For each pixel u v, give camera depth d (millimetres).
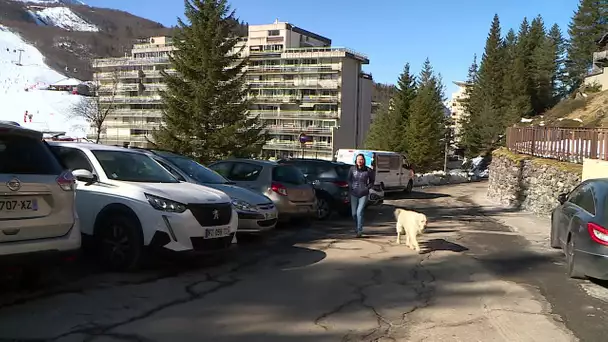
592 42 69000
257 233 9641
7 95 132000
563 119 40844
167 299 5836
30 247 5117
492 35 71688
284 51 93000
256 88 93688
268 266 7879
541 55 70375
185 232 6785
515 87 66812
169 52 30297
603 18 69375
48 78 176375
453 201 22156
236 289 6453
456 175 39250
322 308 5859
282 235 10961
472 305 6273
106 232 6949
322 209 14141
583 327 5539
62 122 106062
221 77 28938
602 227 6852
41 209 5301
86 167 7453
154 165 8258
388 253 9391
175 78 29062
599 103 41906
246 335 4871
